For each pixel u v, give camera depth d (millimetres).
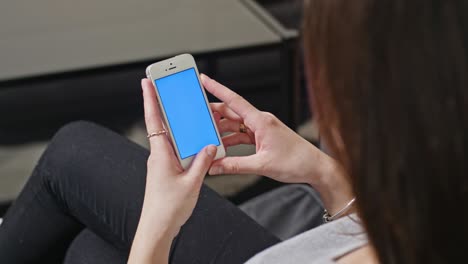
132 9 1953
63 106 2244
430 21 448
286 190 1322
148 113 867
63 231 1214
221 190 1901
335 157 550
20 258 1204
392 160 477
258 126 942
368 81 472
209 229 997
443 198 471
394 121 468
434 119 454
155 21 1898
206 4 1962
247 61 2441
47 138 2107
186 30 1838
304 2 510
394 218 495
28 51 1772
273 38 1755
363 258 616
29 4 2004
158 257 771
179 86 946
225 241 981
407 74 456
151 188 797
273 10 2668
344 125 504
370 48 465
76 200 1124
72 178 1126
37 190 1182
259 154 942
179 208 779
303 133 2068
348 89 486
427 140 459
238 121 994
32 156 2029
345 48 479
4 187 1909
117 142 1162
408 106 460
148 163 823
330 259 619
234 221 1012
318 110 538
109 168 1107
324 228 662
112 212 1076
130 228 1056
